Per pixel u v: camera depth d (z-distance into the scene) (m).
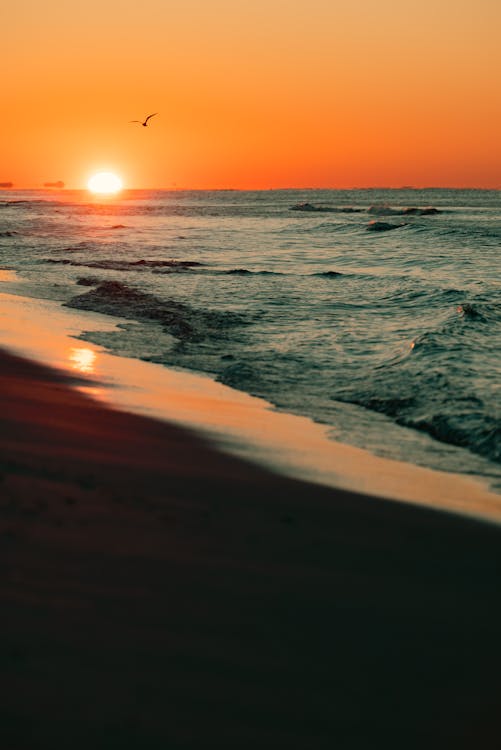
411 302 19.58
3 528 4.72
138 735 3.09
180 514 5.46
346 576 4.74
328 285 23.64
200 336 15.02
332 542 5.29
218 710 3.30
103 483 5.93
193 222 72.94
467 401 9.84
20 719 3.09
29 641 3.59
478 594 4.65
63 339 14.28
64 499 5.39
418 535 5.61
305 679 3.59
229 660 3.66
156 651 3.66
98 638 3.70
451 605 4.47
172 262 30.84
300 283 24.09
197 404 9.75
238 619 4.04
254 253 37.00
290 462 7.39
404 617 4.27
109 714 3.18
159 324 16.41
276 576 4.61
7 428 7.32
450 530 5.79
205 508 5.69
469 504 6.55
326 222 69.12
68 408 8.70
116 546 4.72
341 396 10.62
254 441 8.09
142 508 5.46
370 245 41.78
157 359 12.83
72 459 6.48
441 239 43.50
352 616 4.22
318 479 6.89
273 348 13.91
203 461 7.06
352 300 20.27
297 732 3.23
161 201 173.62
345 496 6.42
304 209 107.88
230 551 4.90
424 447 8.42
